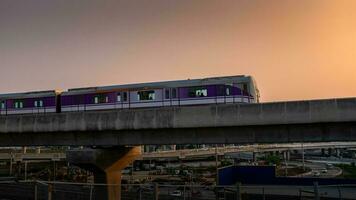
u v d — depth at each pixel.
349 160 188.88
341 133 31.16
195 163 151.12
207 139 35.56
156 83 48.56
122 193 39.00
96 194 36.56
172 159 147.50
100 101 50.69
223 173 68.12
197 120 34.78
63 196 33.53
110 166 45.03
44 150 126.62
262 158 177.62
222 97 45.03
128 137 38.81
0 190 37.62
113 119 38.16
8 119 42.97
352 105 29.98
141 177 95.56
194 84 46.34
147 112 36.81
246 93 44.91
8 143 44.78
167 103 47.16
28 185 37.50
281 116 31.86
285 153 180.00
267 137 33.38
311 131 31.95
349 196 47.19
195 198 36.22
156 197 19.16
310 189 40.44
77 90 53.28
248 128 33.97
